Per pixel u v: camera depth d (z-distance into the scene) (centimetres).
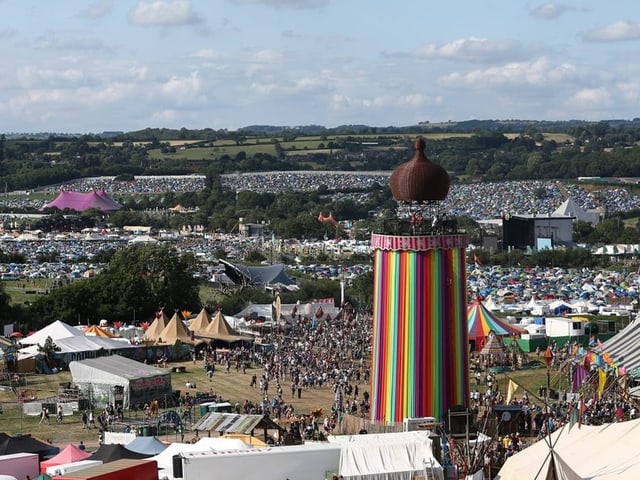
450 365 7662
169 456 6775
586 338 14512
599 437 6144
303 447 5934
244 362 13512
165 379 10956
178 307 17888
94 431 9662
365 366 13025
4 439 7550
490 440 6938
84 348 13550
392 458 5953
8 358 12838
